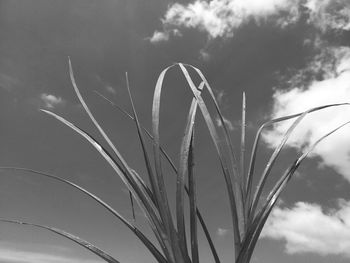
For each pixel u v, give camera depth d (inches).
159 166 83.8
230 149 94.3
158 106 88.9
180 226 81.9
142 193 86.2
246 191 91.4
